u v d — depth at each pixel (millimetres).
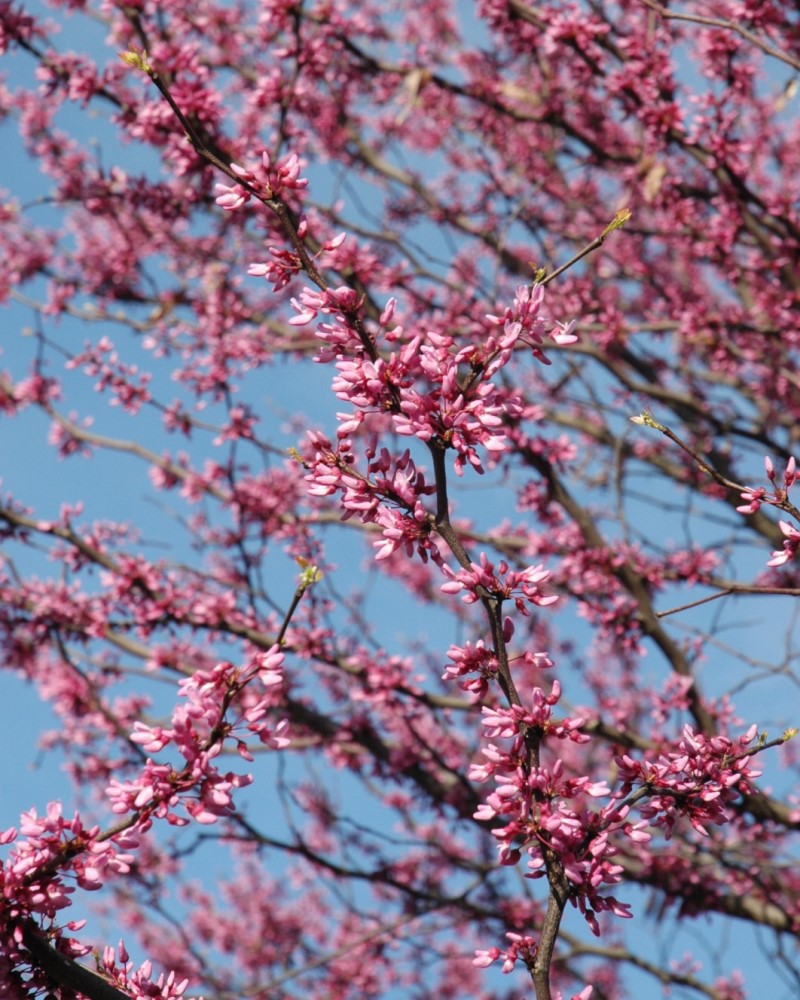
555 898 2721
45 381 8156
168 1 7781
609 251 10438
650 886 7777
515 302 2818
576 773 8406
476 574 2805
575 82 8227
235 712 7273
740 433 8430
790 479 3010
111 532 7375
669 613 3127
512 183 10523
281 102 7152
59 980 2637
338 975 9547
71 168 9055
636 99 7402
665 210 8250
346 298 2826
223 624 7016
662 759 2910
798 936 7410
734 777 2760
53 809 2623
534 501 7590
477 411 2754
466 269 9273
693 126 7312
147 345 8398
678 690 6680
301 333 9047
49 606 7184
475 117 10016
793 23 7383
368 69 8617
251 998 9867
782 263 7711
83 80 7012
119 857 2588
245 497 7590
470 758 8625
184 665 7273
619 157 8508
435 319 7570
